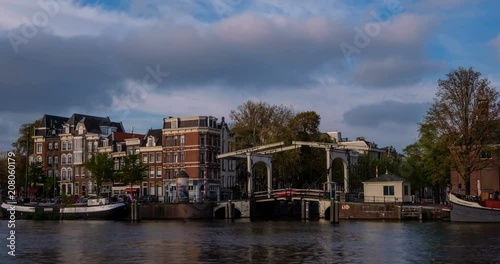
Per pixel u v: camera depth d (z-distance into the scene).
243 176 105.50
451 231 49.03
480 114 64.88
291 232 51.03
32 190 109.50
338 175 92.19
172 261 33.09
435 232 48.28
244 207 76.62
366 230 51.47
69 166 111.25
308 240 43.66
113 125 116.19
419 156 74.19
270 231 52.59
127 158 93.06
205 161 95.62
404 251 36.28
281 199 75.31
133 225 63.66
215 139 98.31
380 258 33.41
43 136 115.00
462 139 65.44
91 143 109.06
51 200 92.19
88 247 40.50
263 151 79.12
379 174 97.44
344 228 54.56
